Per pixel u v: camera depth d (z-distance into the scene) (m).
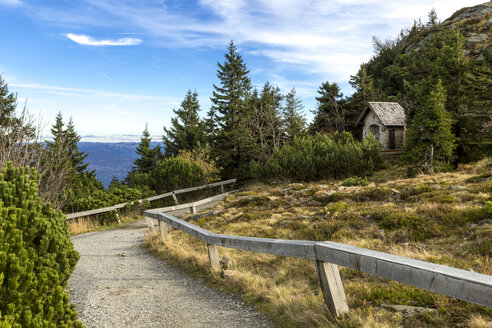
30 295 3.26
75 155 39.34
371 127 34.16
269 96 51.59
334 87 49.06
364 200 13.62
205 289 5.94
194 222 15.20
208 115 53.53
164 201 21.66
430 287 2.72
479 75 20.73
